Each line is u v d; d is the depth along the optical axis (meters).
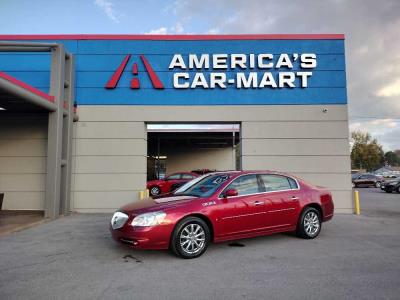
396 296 4.10
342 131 11.72
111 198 11.53
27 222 9.07
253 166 11.63
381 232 8.07
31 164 11.65
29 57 11.70
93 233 7.89
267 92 11.84
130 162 11.62
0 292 4.25
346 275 4.87
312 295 4.14
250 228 6.42
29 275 4.89
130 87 11.78
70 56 11.35
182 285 4.49
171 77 11.84
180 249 5.64
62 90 10.52
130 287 4.43
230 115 11.74
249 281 4.64
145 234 5.45
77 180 11.55
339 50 11.93
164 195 6.93
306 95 11.82
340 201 11.58
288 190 7.15
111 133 11.66
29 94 8.66
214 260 5.63
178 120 11.71
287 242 6.93
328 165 11.66
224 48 11.97
